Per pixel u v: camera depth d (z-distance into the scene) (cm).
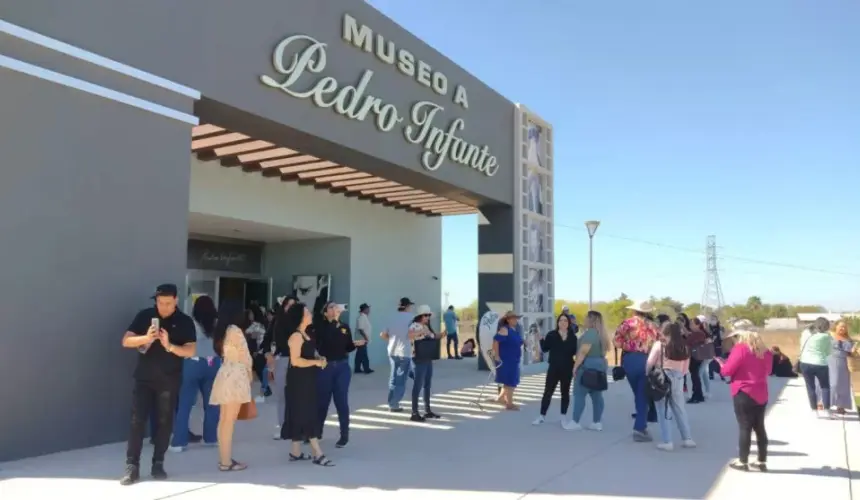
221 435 614
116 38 730
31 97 652
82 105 696
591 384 854
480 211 1712
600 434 850
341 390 732
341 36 1082
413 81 1274
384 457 690
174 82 791
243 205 1429
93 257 700
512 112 1702
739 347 664
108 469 604
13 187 635
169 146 785
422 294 2058
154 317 589
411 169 1257
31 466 607
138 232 745
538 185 1842
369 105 1127
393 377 998
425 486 575
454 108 1423
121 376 722
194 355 637
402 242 1978
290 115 970
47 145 663
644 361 809
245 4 902
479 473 627
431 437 809
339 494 541
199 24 832
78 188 689
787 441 817
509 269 1670
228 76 869
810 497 562
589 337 862
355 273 1777
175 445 691
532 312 1744
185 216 800
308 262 1834
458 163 1432
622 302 3859
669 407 850
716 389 1396
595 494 561
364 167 1233
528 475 623
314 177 1519
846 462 696
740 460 658
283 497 530
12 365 627
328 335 725
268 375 1048
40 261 653
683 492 572
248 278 1847
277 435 777
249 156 1309
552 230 1888
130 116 743
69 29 686
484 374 1588
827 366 1020
